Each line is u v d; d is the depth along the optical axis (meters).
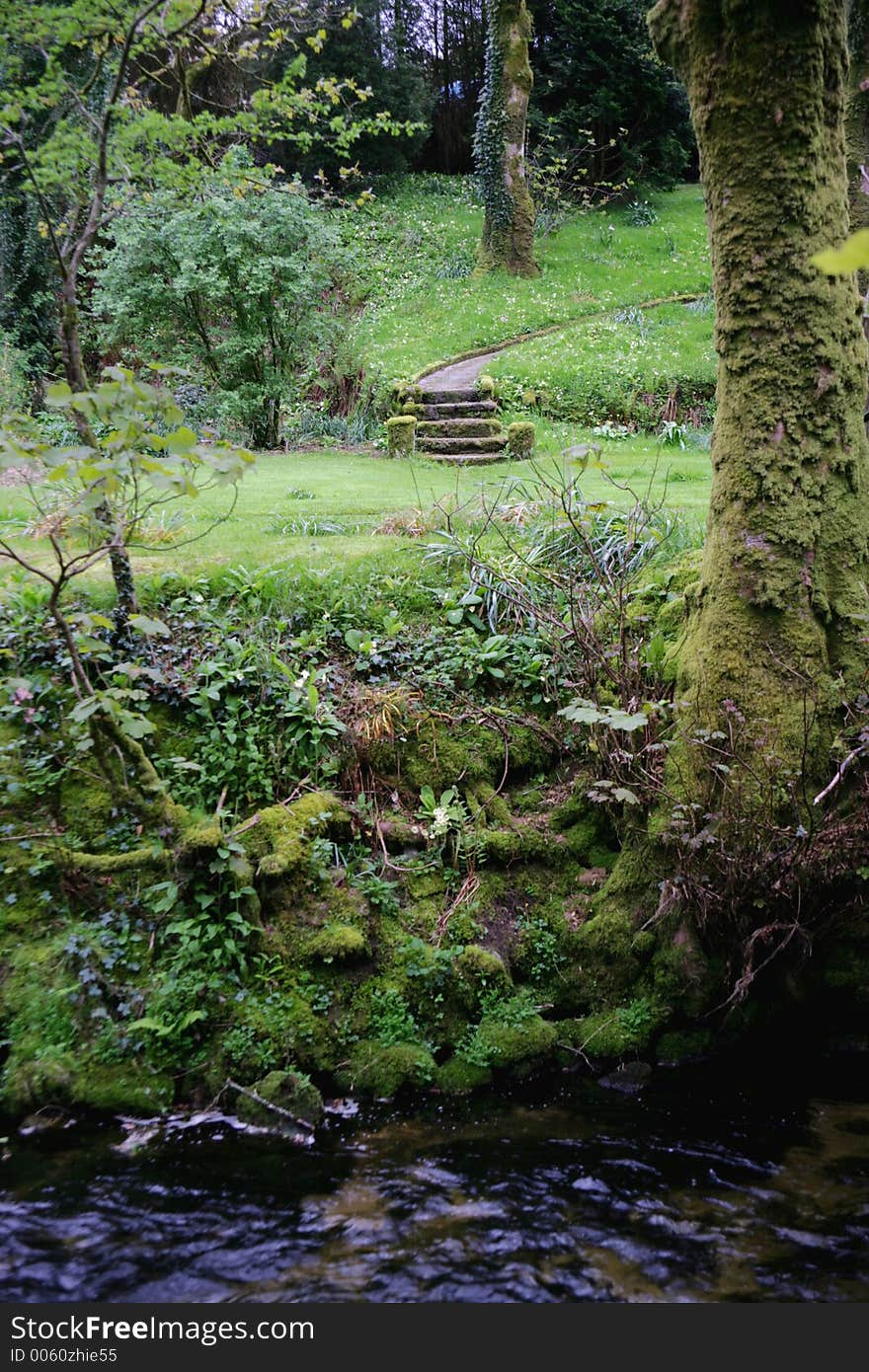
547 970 3.80
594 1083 3.51
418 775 4.24
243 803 3.99
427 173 26.78
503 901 3.96
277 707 4.24
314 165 22.59
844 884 3.61
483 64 27.91
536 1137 3.16
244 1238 2.65
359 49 22.42
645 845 3.89
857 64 5.53
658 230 22.77
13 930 3.55
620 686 4.11
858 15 5.49
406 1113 3.28
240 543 5.66
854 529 3.72
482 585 4.96
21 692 3.49
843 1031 3.77
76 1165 2.96
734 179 3.50
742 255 3.54
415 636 4.79
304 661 4.53
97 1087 3.20
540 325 17.52
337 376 14.52
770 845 3.50
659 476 8.99
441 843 4.02
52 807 3.87
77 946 3.47
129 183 4.77
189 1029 3.36
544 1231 2.68
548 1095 3.43
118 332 11.95
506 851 4.00
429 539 5.63
